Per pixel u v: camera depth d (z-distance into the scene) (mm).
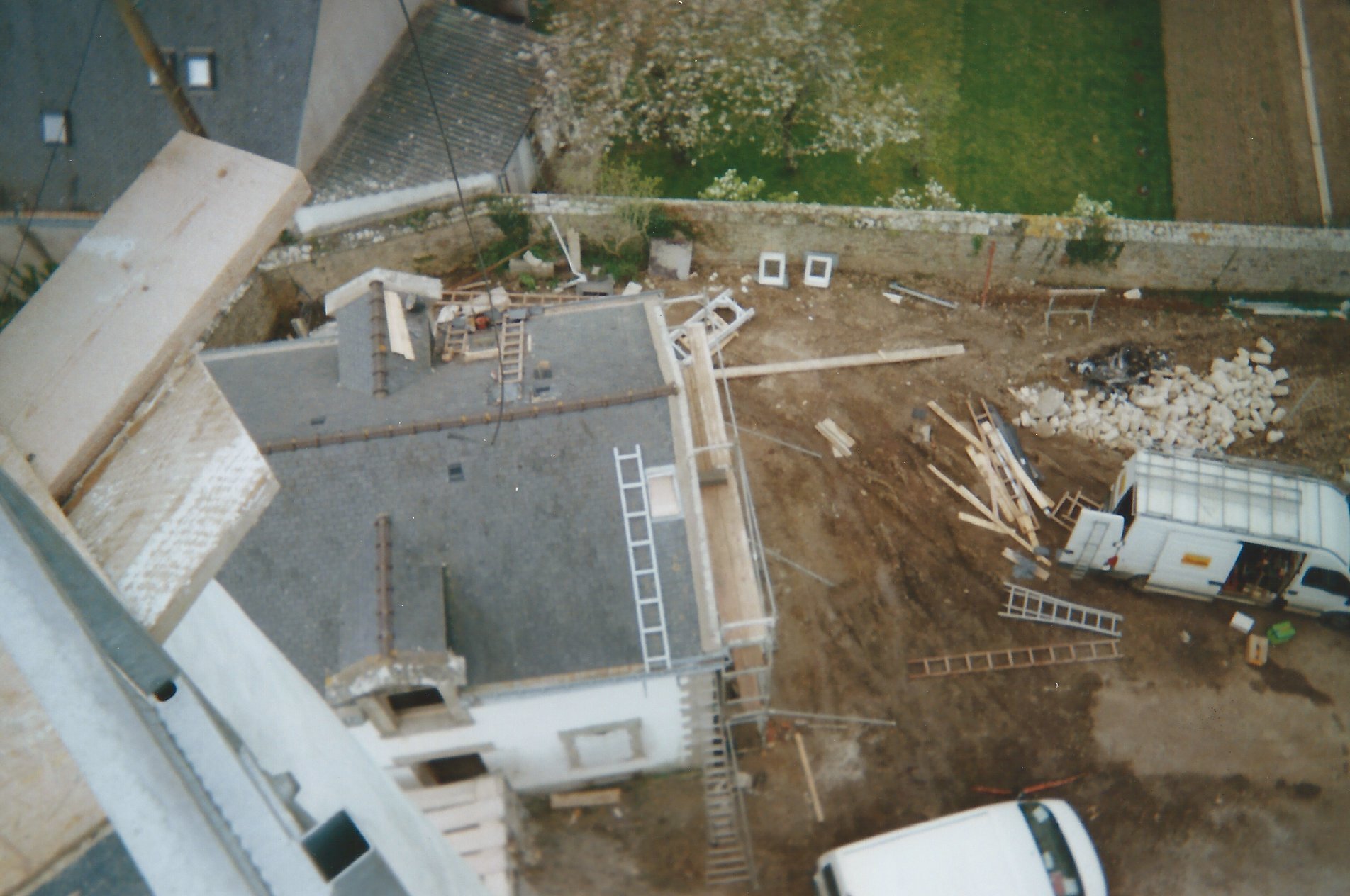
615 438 14867
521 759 17016
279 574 14438
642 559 14523
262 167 4070
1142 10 29016
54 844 2537
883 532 21328
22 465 3439
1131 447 22516
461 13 25766
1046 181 25859
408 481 14727
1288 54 28062
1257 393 22953
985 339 23922
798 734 19031
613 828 18047
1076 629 20188
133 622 2570
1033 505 21781
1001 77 27469
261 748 3109
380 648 13547
